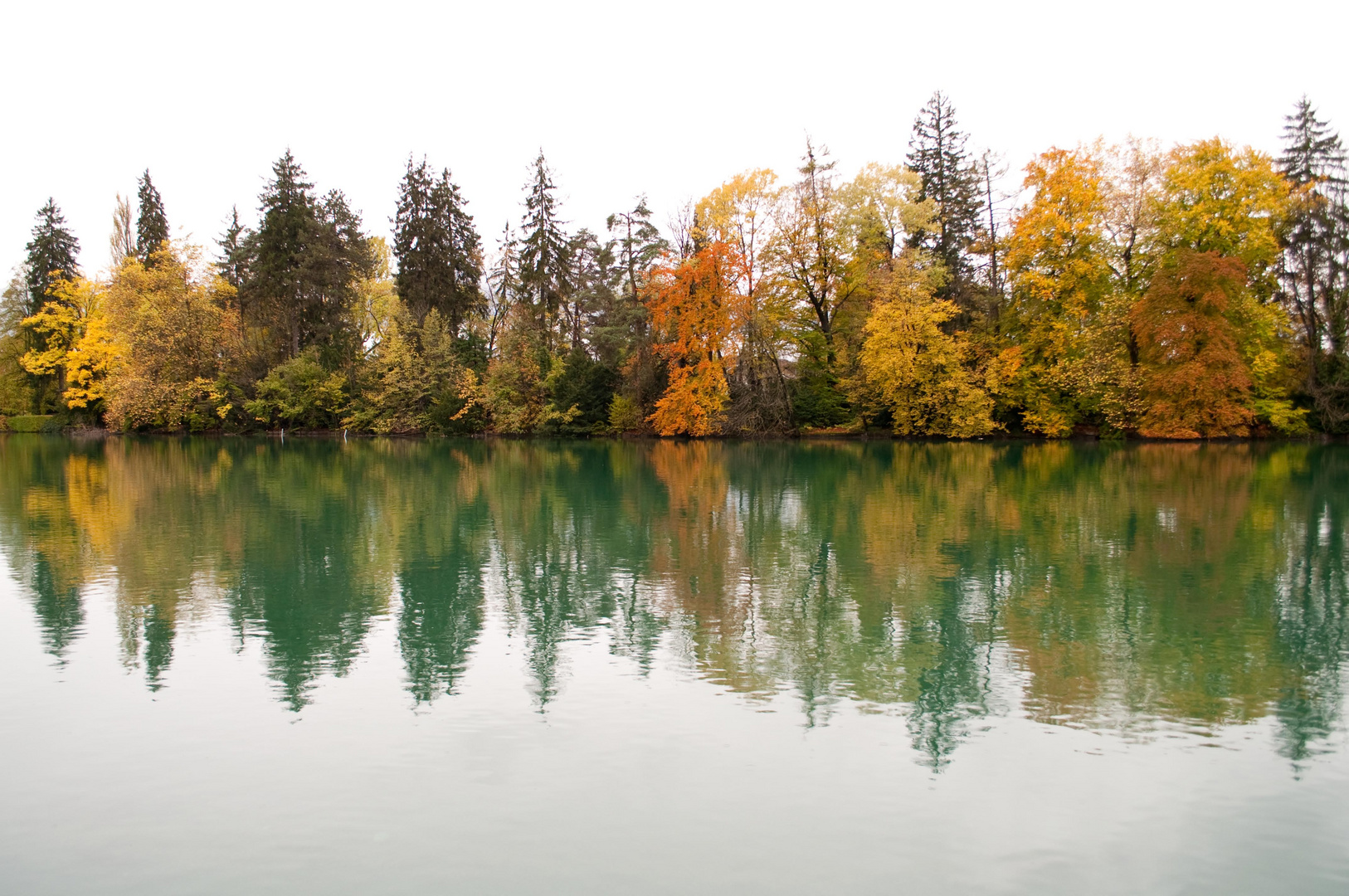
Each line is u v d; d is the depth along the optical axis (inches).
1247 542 624.1
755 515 761.6
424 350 2146.9
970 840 221.0
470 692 325.4
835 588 488.1
